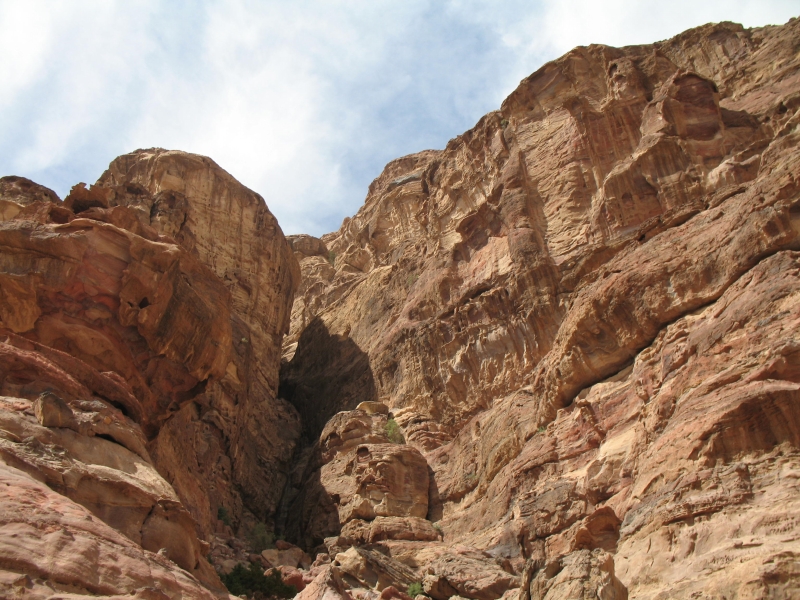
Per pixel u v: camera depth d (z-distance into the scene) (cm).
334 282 7025
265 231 5919
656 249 2942
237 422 4312
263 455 4691
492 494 3162
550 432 2956
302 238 8850
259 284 5606
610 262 3306
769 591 1480
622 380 2811
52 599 1109
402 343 4691
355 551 2789
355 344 5522
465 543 3023
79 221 2602
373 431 4203
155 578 1330
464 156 5219
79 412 1858
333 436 4278
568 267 3909
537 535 2581
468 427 3847
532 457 2920
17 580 1116
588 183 4184
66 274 2497
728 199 3003
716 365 2178
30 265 2478
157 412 2691
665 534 1817
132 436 1900
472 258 4581
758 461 1831
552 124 4612
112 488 1619
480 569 2547
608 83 4394
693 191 3497
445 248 4991
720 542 1686
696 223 2936
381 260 6819
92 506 1559
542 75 4869
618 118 4172
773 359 1977
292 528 4003
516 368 3931
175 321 2669
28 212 2670
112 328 2566
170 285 2659
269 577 2697
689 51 4562
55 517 1316
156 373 2662
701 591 1579
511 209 4334
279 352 5675
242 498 4125
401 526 3316
